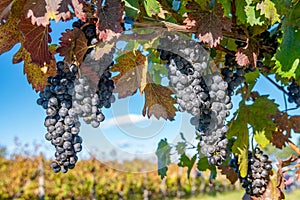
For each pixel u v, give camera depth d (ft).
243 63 4.08
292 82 5.01
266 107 5.11
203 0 4.06
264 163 5.04
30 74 4.05
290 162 5.14
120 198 44.16
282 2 4.08
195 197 50.60
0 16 3.54
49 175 40.19
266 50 4.61
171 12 4.05
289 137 5.13
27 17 3.15
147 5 3.69
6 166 39.11
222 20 3.73
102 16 3.27
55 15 3.14
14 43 3.83
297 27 4.12
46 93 3.55
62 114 3.50
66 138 3.49
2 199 36.70
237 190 53.67
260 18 3.93
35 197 38.37
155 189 47.65
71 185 40.88
